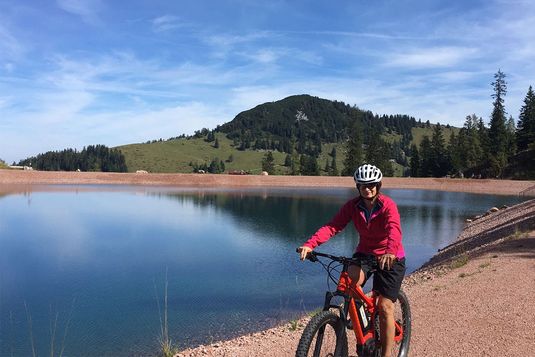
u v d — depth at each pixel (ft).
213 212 146.20
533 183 284.41
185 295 49.57
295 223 120.78
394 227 13.76
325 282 55.62
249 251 78.48
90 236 94.17
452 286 32.30
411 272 59.36
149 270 63.16
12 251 76.95
